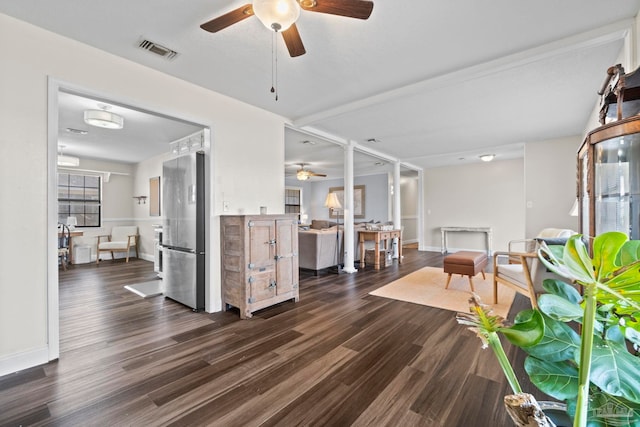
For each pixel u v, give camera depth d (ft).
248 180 11.95
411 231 34.71
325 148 19.86
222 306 10.84
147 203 22.79
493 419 5.07
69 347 7.84
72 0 6.23
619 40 7.34
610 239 2.02
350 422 5.02
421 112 12.79
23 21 6.89
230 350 7.66
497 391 5.87
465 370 6.64
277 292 11.05
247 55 8.38
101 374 6.53
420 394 5.78
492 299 12.01
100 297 12.58
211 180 10.72
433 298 12.14
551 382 2.38
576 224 16.49
